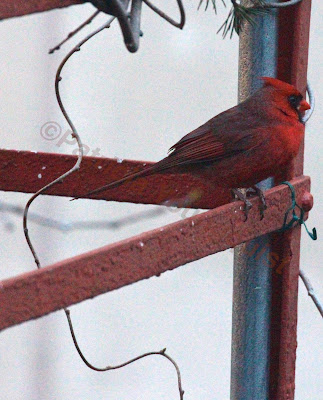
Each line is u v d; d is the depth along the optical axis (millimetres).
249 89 6938
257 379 6578
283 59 6629
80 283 4262
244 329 6570
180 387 6023
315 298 6719
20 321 3959
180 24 4641
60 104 5371
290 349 6551
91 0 4250
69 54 5352
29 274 4012
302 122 6840
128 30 4375
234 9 5871
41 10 4074
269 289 6508
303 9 6422
